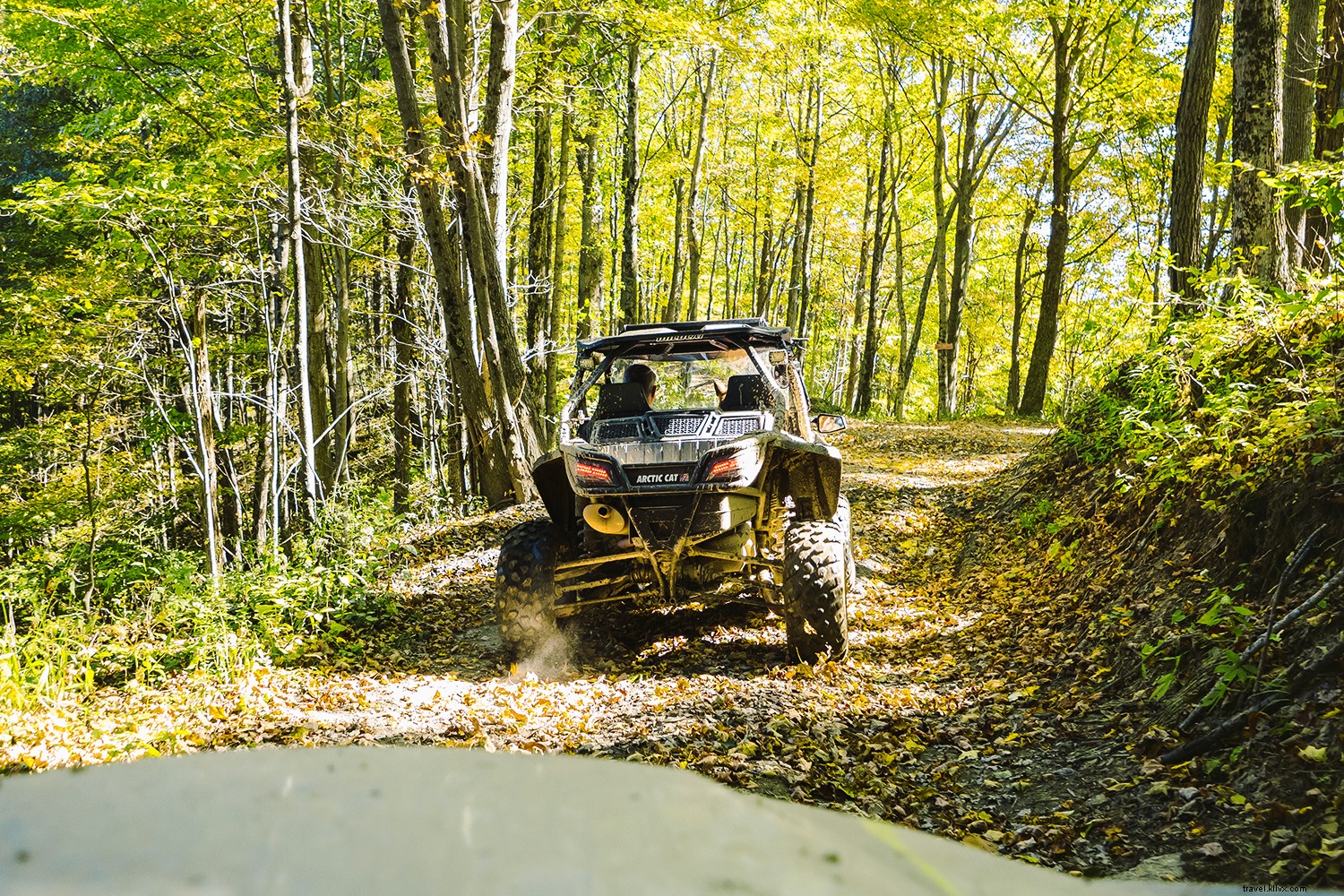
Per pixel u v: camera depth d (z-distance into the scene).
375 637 7.20
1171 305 7.11
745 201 33.69
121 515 14.37
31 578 7.25
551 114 17.61
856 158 31.77
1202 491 5.45
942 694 5.33
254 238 13.92
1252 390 5.92
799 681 5.67
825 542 5.84
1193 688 4.16
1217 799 3.35
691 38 13.30
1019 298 32.16
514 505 11.53
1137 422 6.52
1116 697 4.59
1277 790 3.25
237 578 7.41
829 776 4.27
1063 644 5.50
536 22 15.07
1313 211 8.80
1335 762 3.18
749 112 31.42
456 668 6.46
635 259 22.78
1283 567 4.39
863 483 11.62
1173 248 8.63
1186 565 5.12
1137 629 4.96
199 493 14.34
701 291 46.91
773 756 4.51
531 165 20.97
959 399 48.88
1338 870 2.69
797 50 21.97
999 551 8.11
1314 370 5.53
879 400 46.72
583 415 6.89
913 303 48.44
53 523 14.07
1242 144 7.75
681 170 27.36
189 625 6.77
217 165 12.86
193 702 5.66
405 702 5.66
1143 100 21.00
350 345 20.58
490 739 4.80
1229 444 5.30
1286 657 3.83
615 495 5.87
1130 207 28.28
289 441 15.62
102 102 16.91
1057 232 21.80
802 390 6.79
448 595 8.14
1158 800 3.51
